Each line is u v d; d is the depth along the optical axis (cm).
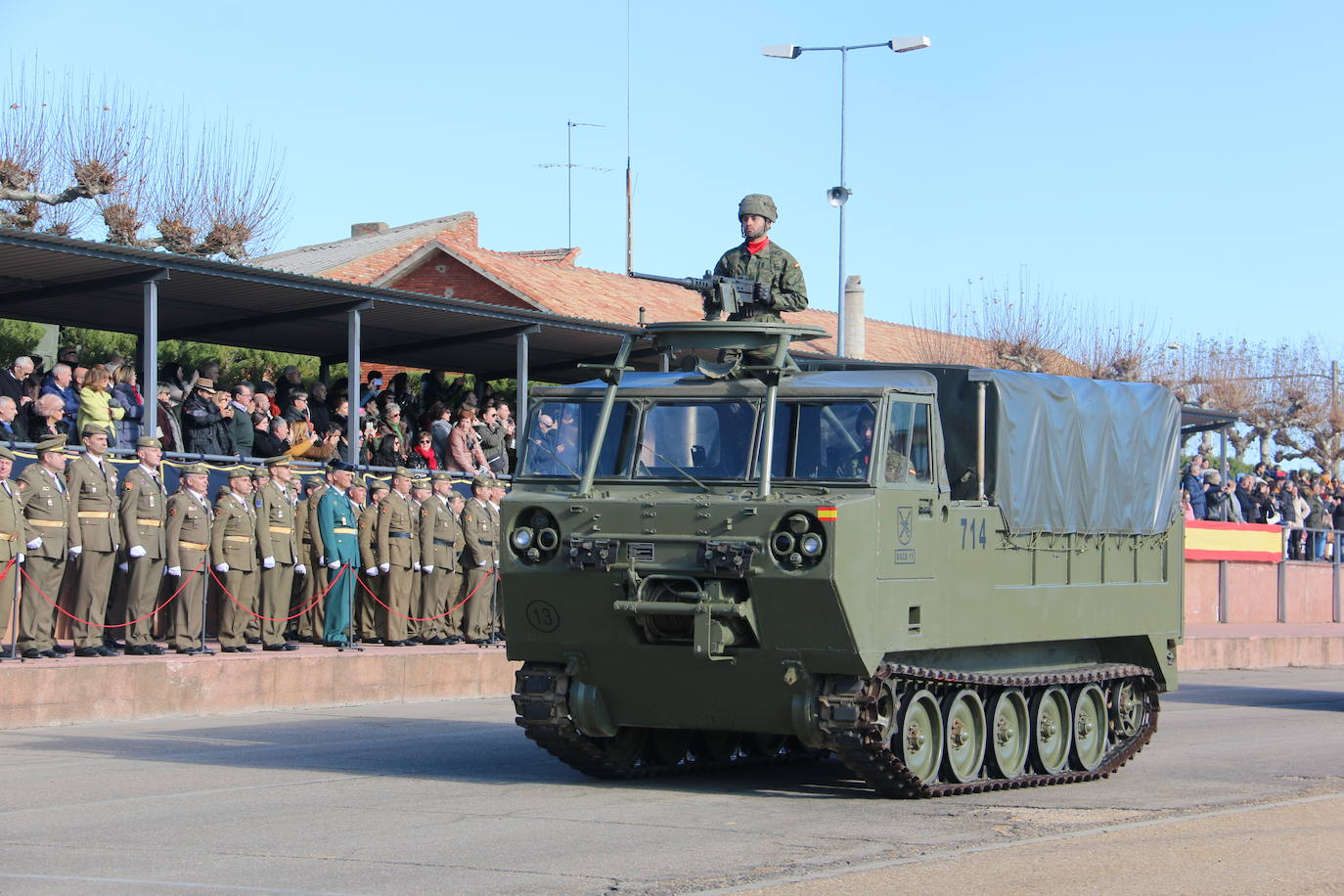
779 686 1254
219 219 3089
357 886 917
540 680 1332
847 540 1197
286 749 1577
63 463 1827
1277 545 4128
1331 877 936
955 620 1323
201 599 1977
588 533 1273
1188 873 949
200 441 2127
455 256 3703
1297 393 5959
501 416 2717
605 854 1026
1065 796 1343
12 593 1764
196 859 997
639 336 1367
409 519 2250
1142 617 1598
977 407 1398
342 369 3372
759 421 1290
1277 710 2284
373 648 2203
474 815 1184
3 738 1606
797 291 1490
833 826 1152
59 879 929
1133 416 1602
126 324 2484
